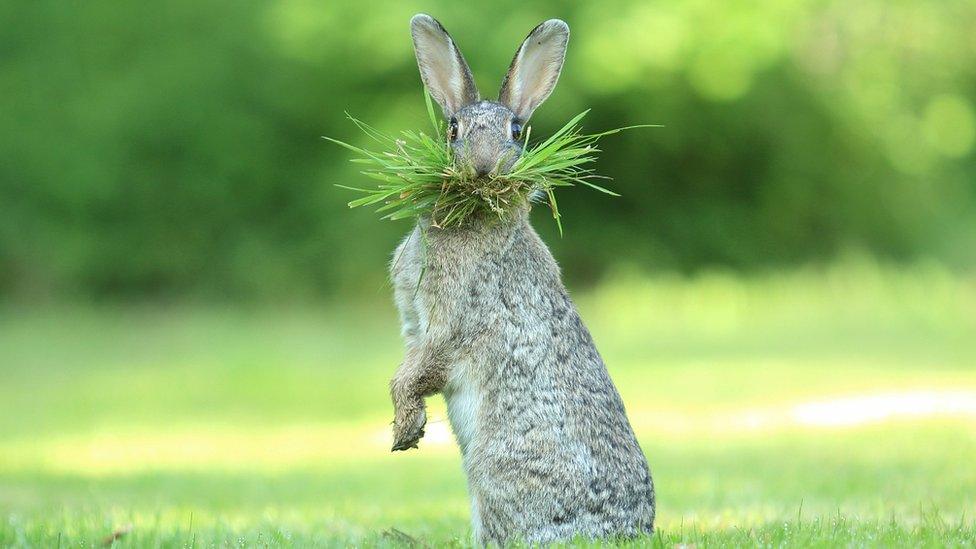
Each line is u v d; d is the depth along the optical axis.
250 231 24.72
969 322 21.31
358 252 23.41
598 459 5.34
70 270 24.58
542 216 23.97
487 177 5.50
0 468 10.34
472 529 5.74
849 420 12.13
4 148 24.45
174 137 24.28
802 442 10.65
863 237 25.58
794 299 22.83
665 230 24.56
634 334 20.58
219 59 24.30
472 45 21.39
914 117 25.95
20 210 24.75
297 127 24.45
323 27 22.73
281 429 13.41
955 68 26.47
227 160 24.28
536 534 5.30
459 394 5.59
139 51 24.77
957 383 14.69
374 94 23.62
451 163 5.59
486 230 5.55
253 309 23.73
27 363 18.58
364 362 17.98
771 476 8.66
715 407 13.65
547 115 21.66
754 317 21.94
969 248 26.62
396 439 5.62
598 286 23.94
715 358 17.81
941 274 24.36
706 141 23.66
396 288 5.83
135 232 24.69
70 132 24.48
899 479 8.22
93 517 6.76
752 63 21.95
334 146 24.16
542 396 5.38
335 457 11.12
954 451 9.58
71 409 14.95
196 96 24.20
